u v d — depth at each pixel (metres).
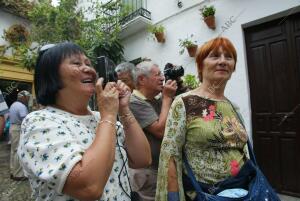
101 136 1.02
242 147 1.58
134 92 2.12
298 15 3.32
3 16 8.05
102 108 1.11
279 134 3.48
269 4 3.52
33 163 0.96
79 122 1.19
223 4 4.05
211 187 1.45
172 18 4.90
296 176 3.32
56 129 1.02
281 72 3.47
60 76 1.16
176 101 1.62
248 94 3.74
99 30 5.86
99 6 6.09
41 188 1.05
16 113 4.90
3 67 7.75
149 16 5.39
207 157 1.50
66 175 0.91
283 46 3.46
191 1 4.54
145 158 1.38
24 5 8.08
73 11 6.35
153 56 5.34
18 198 3.76
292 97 3.36
